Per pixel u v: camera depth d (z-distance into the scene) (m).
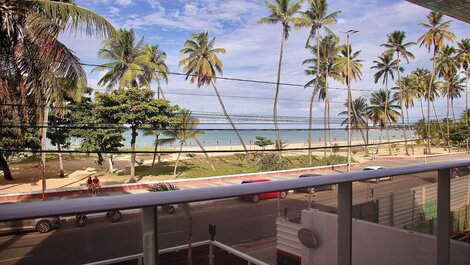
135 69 29.53
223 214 10.07
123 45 30.61
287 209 8.08
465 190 5.25
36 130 25.22
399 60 53.06
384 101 57.78
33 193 21.42
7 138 23.02
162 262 7.81
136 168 34.97
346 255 1.56
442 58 54.62
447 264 2.02
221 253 8.90
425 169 1.86
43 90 14.42
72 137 31.47
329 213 5.48
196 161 41.69
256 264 8.09
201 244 8.70
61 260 9.39
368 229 5.45
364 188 6.73
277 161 37.41
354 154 55.62
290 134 103.00
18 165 36.38
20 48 13.35
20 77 13.96
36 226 8.40
